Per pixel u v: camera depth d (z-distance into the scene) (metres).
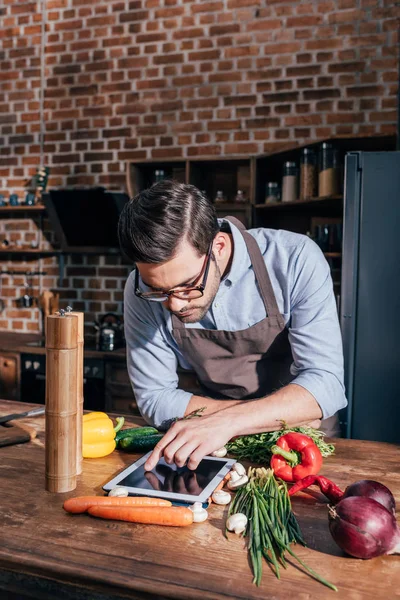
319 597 0.81
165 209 1.16
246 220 3.63
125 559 0.91
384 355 2.78
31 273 4.34
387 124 3.52
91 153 4.20
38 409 1.85
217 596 0.81
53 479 1.17
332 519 0.93
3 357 3.74
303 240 1.63
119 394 3.44
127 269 4.12
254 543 0.94
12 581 0.93
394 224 2.75
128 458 1.38
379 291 2.78
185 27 3.95
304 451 1.22
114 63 4.13
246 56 3.82
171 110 4.00
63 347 1.15
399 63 3.49
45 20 4.29
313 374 1.49
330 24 3.63
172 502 1.10
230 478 1.21
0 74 4.43
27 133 4.37
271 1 3.75
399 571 0.88
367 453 1.42
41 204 4.24
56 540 0.97
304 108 3.70
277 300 1.62
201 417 1.35
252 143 3.82
